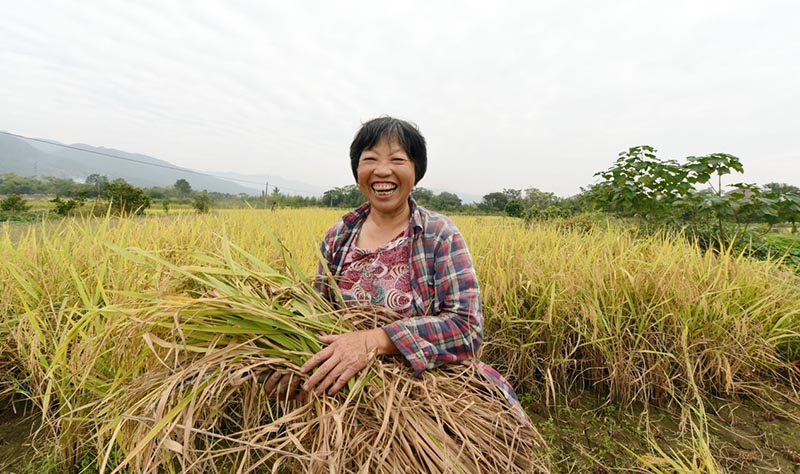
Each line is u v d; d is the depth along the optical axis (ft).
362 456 3.71
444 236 4.83
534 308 10.11
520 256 11.94
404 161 4.72
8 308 8.57
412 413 4.04
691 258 11.89
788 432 8.04
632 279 9.60
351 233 5.51
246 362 4.03
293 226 20.01
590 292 9.83
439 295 4.77
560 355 9.71
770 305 10.30
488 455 3.99
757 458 7.21
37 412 8.10
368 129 4.81
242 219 22.56
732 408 8.86
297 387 4.13
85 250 9.97
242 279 4.90
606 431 8.11
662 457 7.20
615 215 26.45
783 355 10.59
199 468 3.76
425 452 3.80
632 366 8.96
